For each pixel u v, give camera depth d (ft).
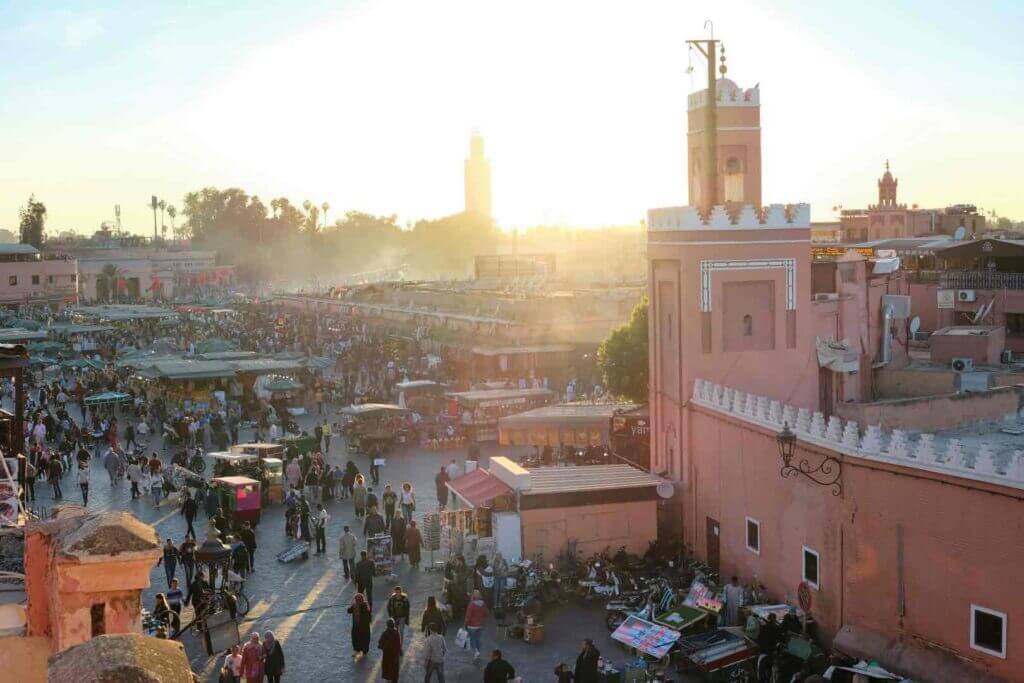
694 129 114.01
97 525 23.76
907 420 96.58
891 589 72.28
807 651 73.72
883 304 130.62
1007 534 63.41
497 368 212.23
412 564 101.40
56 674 15.83
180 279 576.20
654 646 77.15
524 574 90.79
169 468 135.33
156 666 15.96
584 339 220.43
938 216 315.37
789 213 106.52
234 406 177.47
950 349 131.13
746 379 106.32
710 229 103.86
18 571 36.94
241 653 71.56
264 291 604.49
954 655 67.41
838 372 112.06
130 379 205.26
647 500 100.63
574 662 78.89
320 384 197.26
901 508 71.15
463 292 271.49
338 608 91.04
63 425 160.04
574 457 129.49
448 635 84.84
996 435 91.81
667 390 108.47
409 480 136.36
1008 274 170.30
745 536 91.71
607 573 92.07
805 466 81.10
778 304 106.93
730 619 83.87
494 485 102.42
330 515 120.88
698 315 103.96
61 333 291.38
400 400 170.91
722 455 96.12
